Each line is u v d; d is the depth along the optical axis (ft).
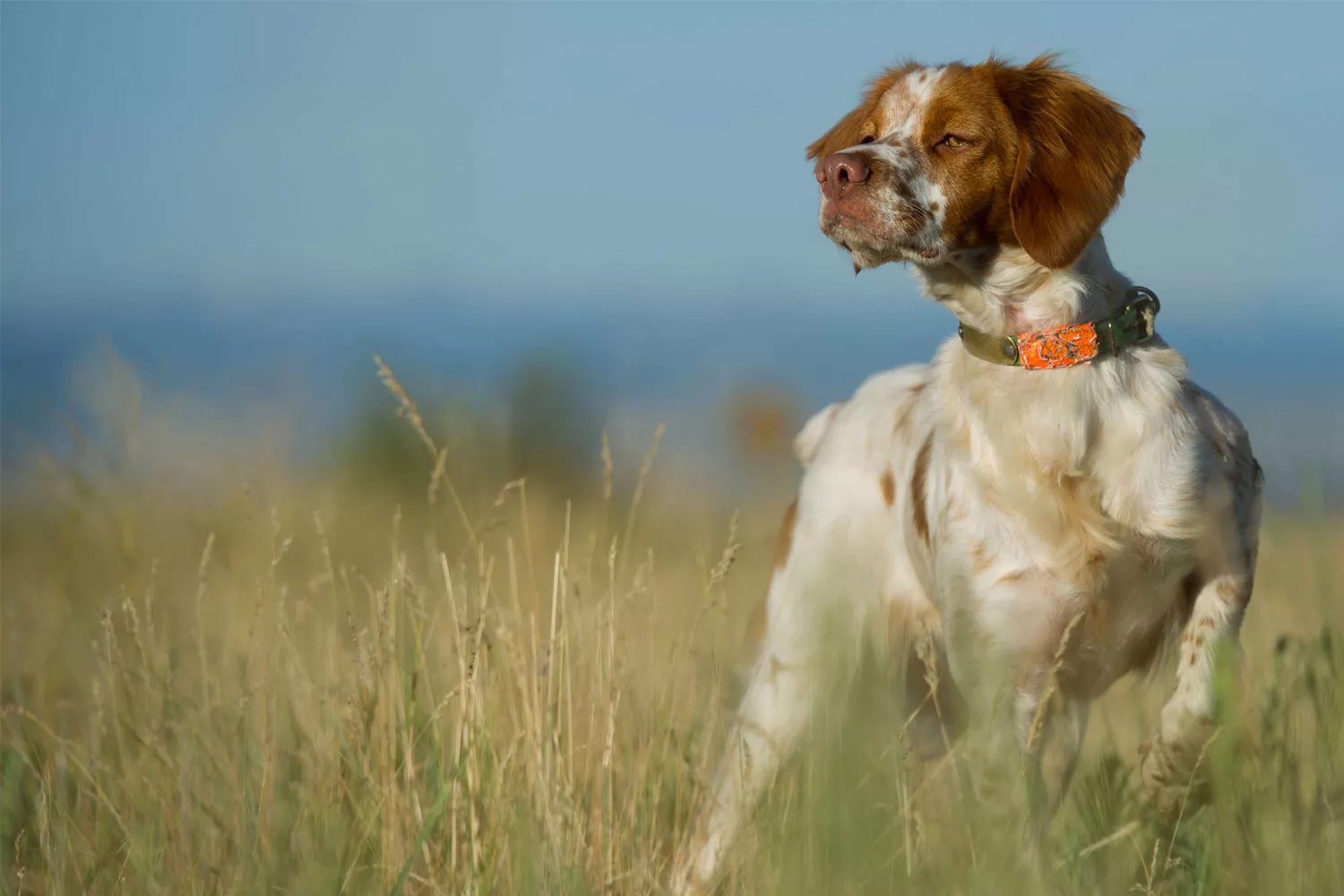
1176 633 23.03
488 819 21.67
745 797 22.99
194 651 29.76
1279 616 29.78
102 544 38.14
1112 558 21.94
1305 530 31.94
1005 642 22.57
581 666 24.80
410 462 58.29
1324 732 21.71
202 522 39.32
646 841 23.25
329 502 48.62
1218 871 20.15
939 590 23.66
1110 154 22.86
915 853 19.75
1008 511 22.34
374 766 22.62
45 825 21.83
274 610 26.63
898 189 22.81
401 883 19.89
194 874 21.29
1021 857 20.04
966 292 23.31
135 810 22.99
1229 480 22.16
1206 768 21.34
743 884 21.50
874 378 28.12
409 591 25.02
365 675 23.50
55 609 31.19
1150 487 21.62
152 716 24.17
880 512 26.43
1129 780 24.49
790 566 27.07
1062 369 22.02
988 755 21.77
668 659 26.66
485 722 22.50
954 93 23.41
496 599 26.32
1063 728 23.31
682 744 24.95
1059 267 22.04
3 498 45.60
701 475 54.75
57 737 23.88
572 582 27.25
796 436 29.30
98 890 21.79
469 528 26.50
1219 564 21.97
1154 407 21.81
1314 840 20.01
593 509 54.60
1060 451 21.83
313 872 19.60
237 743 23.35
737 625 36.70
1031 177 22.68
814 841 18.79
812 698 25.02
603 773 22.91
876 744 21.30
